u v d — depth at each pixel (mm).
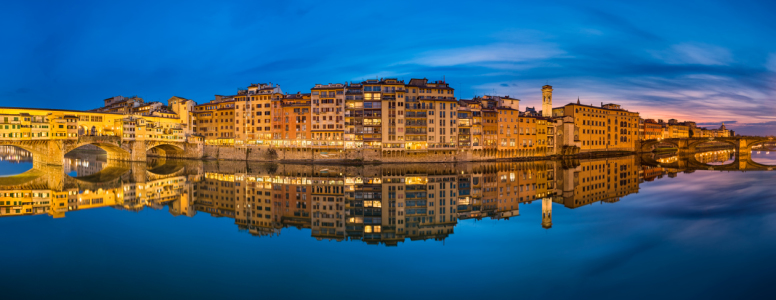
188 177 94625
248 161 147625
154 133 147875
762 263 31219
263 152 145250
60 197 63719
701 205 56156
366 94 134750
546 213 53219
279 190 72750
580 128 185625
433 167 122062
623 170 112250
